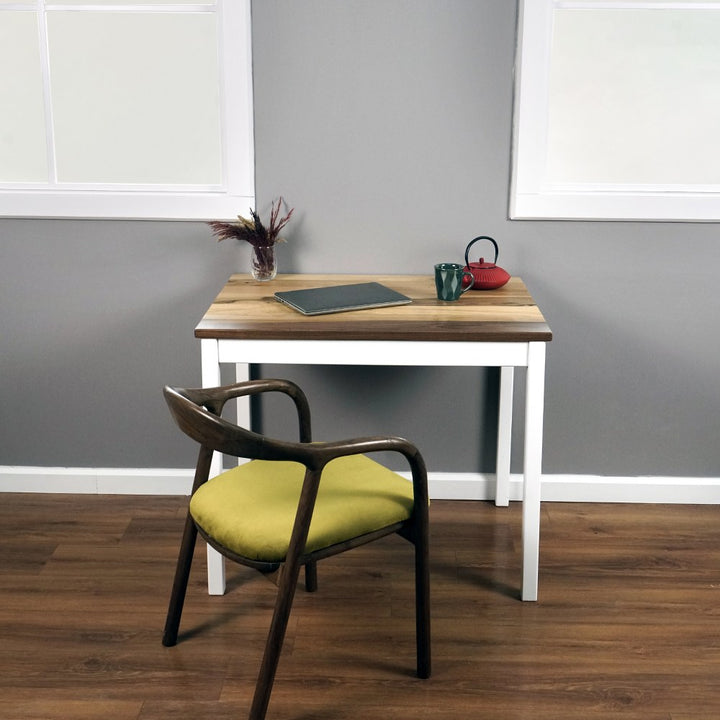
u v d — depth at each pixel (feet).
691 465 9.29
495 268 8.21
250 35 8.32
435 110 8.46
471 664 6.72
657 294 8.83
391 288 8.32
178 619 6.84
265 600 7.55
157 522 8.88
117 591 7.66
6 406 9.30
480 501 9.40
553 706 6.27
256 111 8.50
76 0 8.62
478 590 7.71
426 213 8.72
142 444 9.40
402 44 8.31
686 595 7.64
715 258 8.72
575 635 7.08
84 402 9.29
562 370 9.07
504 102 8.43
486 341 6.99
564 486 9.33
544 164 8.52
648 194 8.54
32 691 6.38
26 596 7.57
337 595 7.62
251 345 7.09
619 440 9.25
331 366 9.09
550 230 8.70
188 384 9.21
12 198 8.65
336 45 8.32
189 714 6.16
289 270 8.90
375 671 6.63
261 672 5.81
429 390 9.15
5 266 8.91
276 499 6.19
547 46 8.21
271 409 9.22
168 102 12.34
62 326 9.07
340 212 8.74
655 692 6.41
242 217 8.34
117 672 6.60
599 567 8.07
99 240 8.83
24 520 8.89
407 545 8.46
